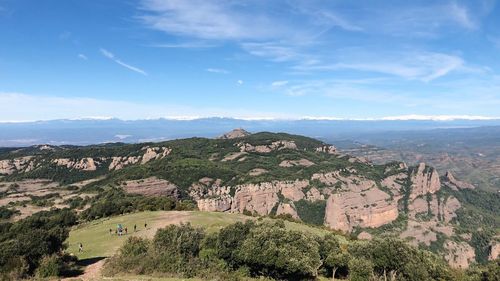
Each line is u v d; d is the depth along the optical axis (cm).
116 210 14425
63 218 13200
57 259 5884
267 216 14338
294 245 6238
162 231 6500
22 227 10294
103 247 7812
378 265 6869
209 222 10200
